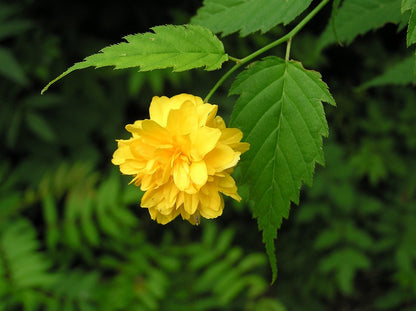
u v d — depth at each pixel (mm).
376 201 4035
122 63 1130
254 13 1372
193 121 1232
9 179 3629
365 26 1764
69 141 4129
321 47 1877
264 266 4520
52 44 3863
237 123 1266
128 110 4508
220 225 4539
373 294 4715
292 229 4516
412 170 4273
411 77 1965
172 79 3678
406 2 997
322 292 4398
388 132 4332
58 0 3982
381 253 4395
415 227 3996
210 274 3373
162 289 3223
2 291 2875
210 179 1260
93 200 3441
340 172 3961
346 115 4398
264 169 1264
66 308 3025
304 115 1226
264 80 1255
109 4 4094
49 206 3400
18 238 3104
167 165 1271
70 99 4117
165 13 4176
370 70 4473
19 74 3332
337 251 3941
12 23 3461
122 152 1334
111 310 3076
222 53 1214
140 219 4527
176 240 4453
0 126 3768
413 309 4137
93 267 3787
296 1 1298
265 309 3467
